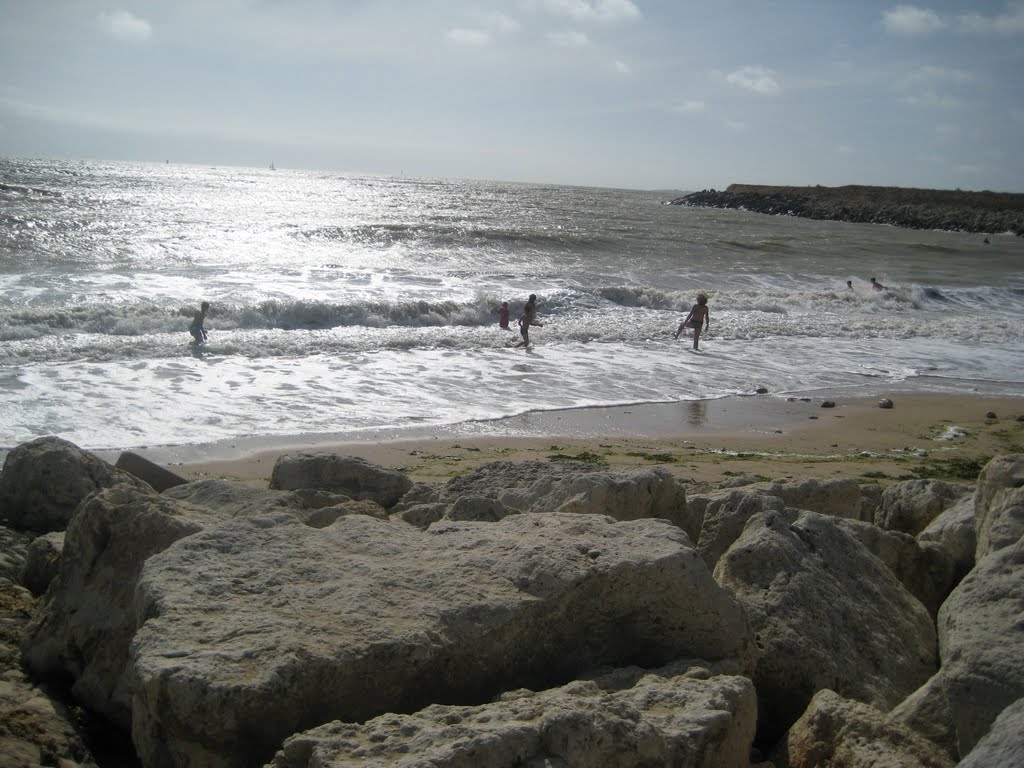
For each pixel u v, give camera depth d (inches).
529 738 117.9
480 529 187.6
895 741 137.6
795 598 179.3
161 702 126.6
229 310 821.2
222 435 494.3
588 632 160.1
